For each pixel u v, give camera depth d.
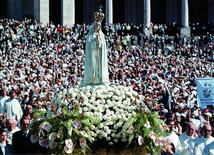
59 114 15.29
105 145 15.52
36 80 39.03
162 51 67.19
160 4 86.88
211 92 32.19
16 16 78.12
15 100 26.20
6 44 59.84
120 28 74.12
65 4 76.00
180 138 18.56
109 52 59.88
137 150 15.48
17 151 16.89
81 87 16.72
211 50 67.75
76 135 15.00
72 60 53.03
